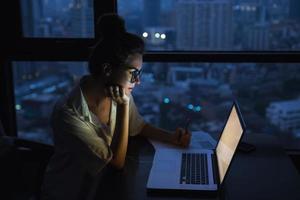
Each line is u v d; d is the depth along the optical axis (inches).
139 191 53.6
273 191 53.1
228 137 60.2
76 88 62.7
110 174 58.9
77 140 58.7
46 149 69.1
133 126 72.9
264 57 87.4
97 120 63.1
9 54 93.4
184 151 66.6
